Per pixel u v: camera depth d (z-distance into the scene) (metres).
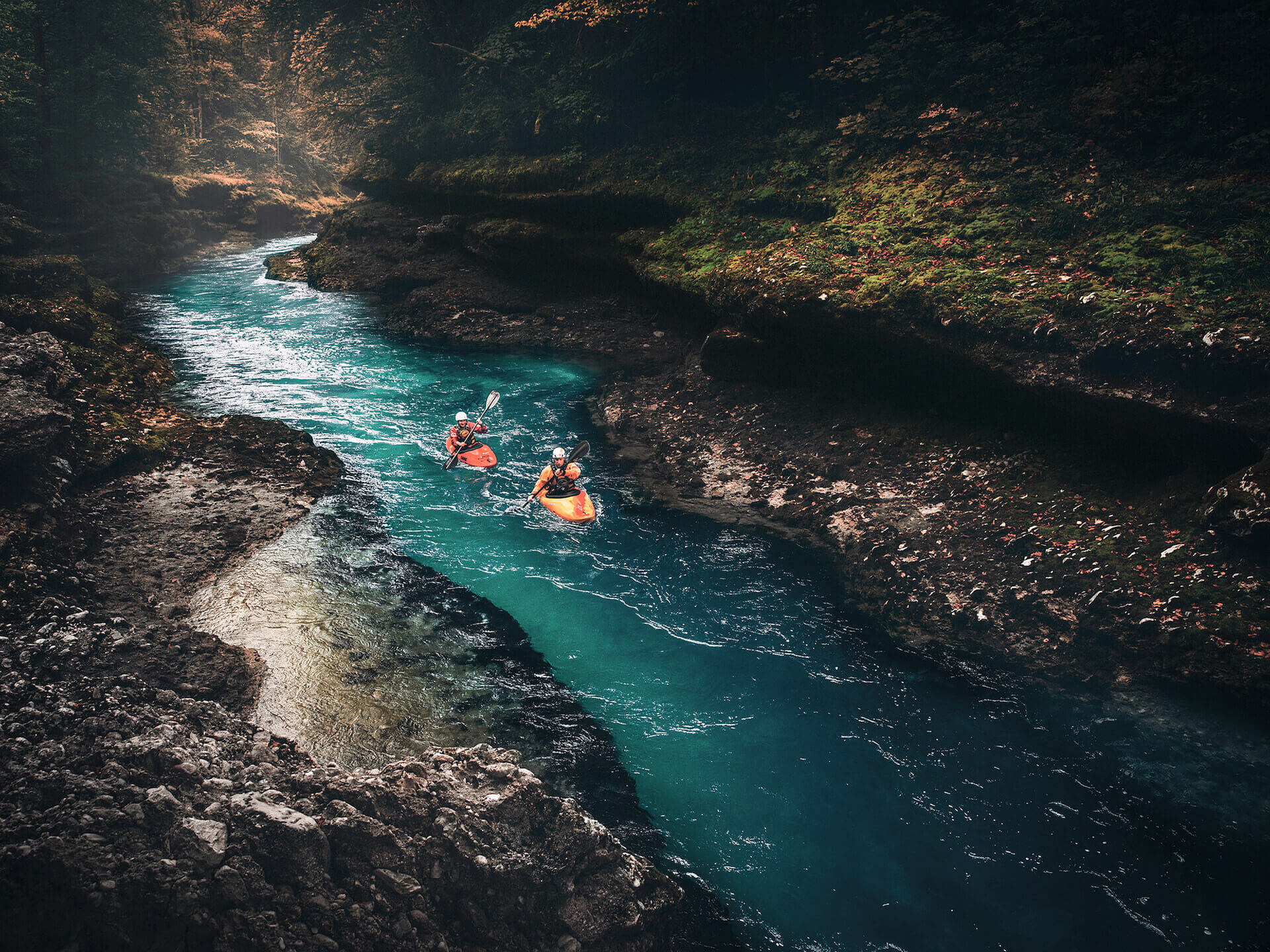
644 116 22.52
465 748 6.68
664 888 5.40
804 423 13.05
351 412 15.23
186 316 23.06
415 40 28.11
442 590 9.38
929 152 15.99
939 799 6.55
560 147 23.66
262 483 11.74
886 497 10.91
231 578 9.41
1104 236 11.91
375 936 4.49
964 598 8.91
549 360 18.36
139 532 10.13
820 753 7.05
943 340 11.20
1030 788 6.63
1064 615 8.38
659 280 16.67
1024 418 10.88
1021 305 10.75
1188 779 6.61
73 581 8.48
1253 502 7.96
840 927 5.54
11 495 9.24
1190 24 14.76
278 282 28.20
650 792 6.63
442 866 4.87
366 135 31.11
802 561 10.05
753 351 14.16
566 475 11.30
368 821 4.86
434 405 15.63
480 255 22.73
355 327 21.59
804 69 20.55
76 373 13.25
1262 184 11.77
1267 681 7.07
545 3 24.22
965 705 7.59
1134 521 9.11
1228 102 13.23
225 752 5.63
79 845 4.28
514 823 5.23
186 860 4.34
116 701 5.90
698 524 10.98
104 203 29.50
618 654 8.34
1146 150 13.84
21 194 26.52
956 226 13.45
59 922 4.13
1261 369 8.49
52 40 28.41
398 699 7.50
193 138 44.56
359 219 29.03
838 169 17.16
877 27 19.33
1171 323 9.39
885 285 12.18
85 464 10.98
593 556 10.20
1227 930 5.41
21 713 5.53
